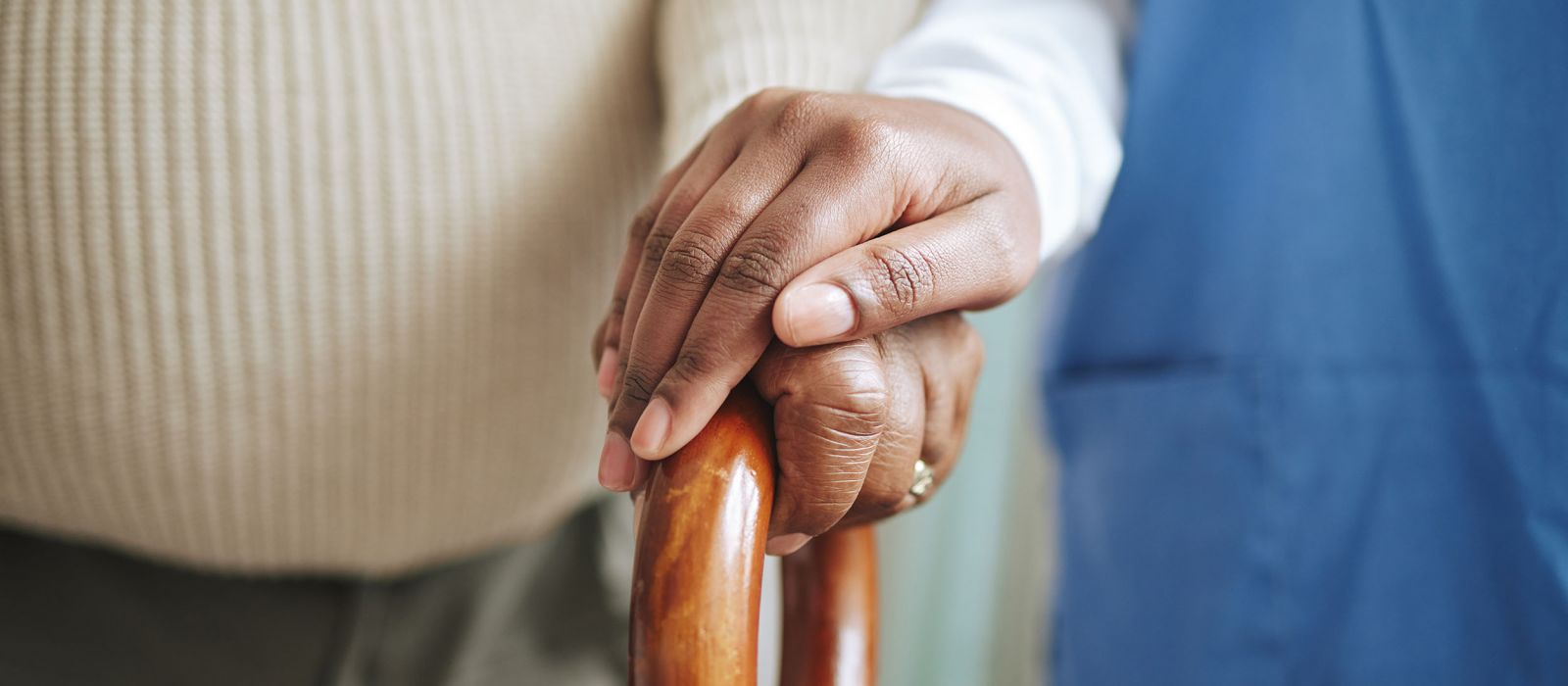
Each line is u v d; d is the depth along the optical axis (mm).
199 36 538
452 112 569
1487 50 554
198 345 567
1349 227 605
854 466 411
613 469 413
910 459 434
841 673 422
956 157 444
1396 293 596
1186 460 671
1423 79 572
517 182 590
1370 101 596
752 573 374
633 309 435
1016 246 446
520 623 796
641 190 650
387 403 598
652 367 413
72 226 547
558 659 808
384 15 552
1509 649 574
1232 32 633
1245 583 641
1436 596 594
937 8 644
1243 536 641
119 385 568
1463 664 588
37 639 682
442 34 562
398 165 567
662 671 361
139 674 699
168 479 591
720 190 423
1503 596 575
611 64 607
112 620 693
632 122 625
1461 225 568
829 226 412
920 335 443
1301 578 625
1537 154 545
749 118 445
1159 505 691
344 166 562
